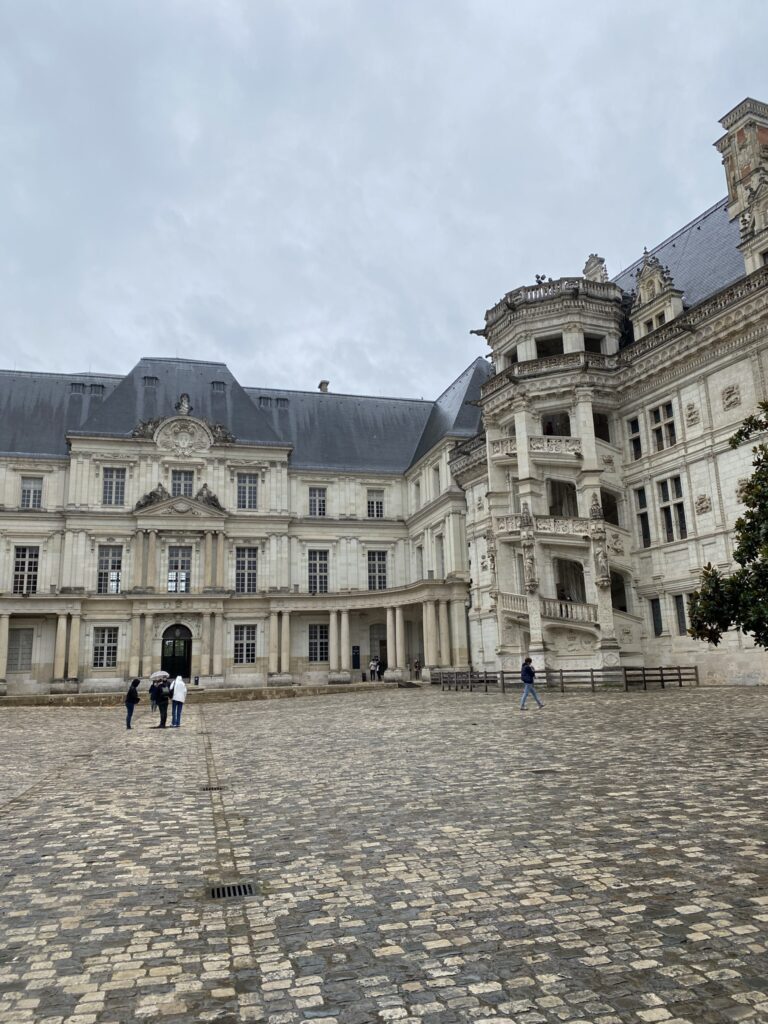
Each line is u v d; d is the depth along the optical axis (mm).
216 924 6551
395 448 73250
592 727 19531
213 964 5742
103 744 21516
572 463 40344
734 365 34281
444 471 60781
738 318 33375
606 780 12078
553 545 39750
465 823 9688
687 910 6387
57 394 67312
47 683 58844
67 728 27562
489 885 7250
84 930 6496
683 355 36531
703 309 35156
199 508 63156
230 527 64750
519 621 41438
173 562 62938
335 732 22359
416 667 59375
